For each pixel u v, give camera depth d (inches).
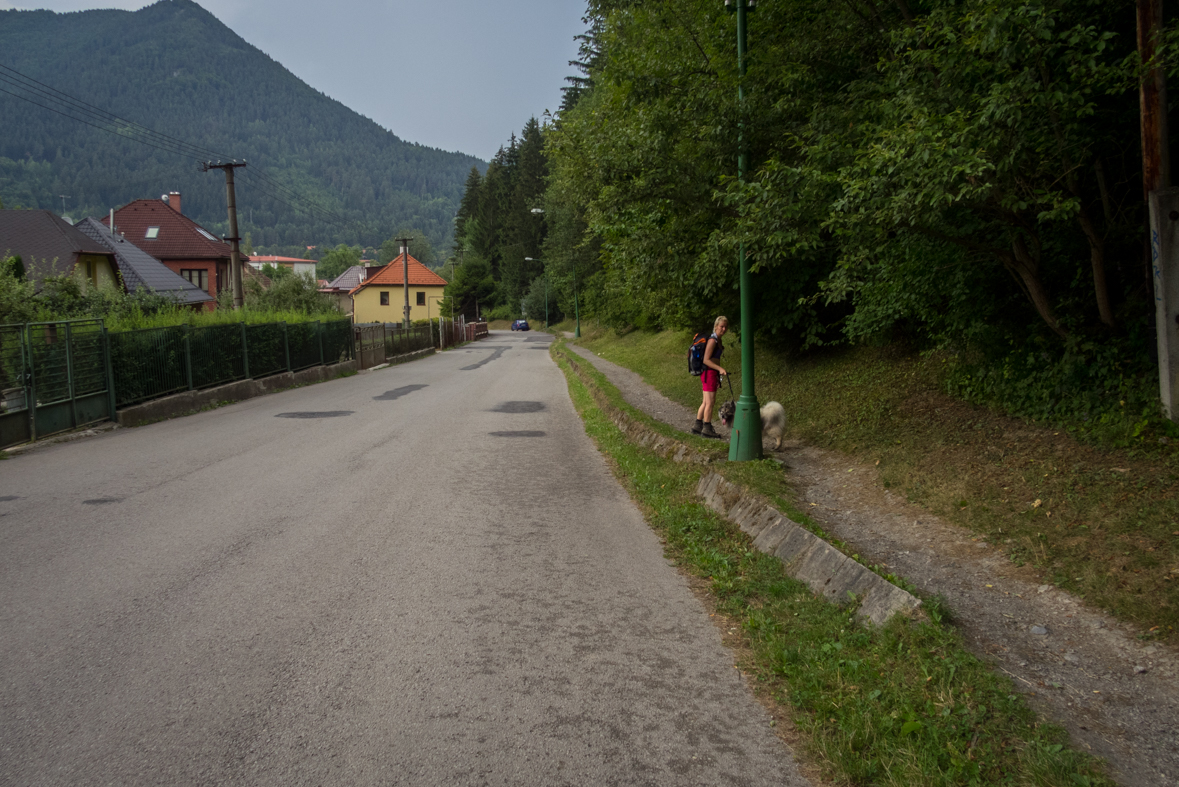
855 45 348.8
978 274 297.6
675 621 183.0
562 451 443.5
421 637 169.9
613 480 361.1
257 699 138.6
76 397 497.4
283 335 891.4
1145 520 184.1
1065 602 167.8
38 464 386.3
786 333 565.9
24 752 119.4
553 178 1835.6
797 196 269.4
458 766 117.5
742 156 360.5
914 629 155.8
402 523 273.3
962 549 205.3
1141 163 266.2
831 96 341.7
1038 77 220.2
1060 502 209.0
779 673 151.5
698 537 250.4
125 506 294.5
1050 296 291.3
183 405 621.9
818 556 204.1
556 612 187.8
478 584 207.8
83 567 217.3
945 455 272.8
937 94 228.8
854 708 132.2
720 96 372.5
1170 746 117.3
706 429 414.9
